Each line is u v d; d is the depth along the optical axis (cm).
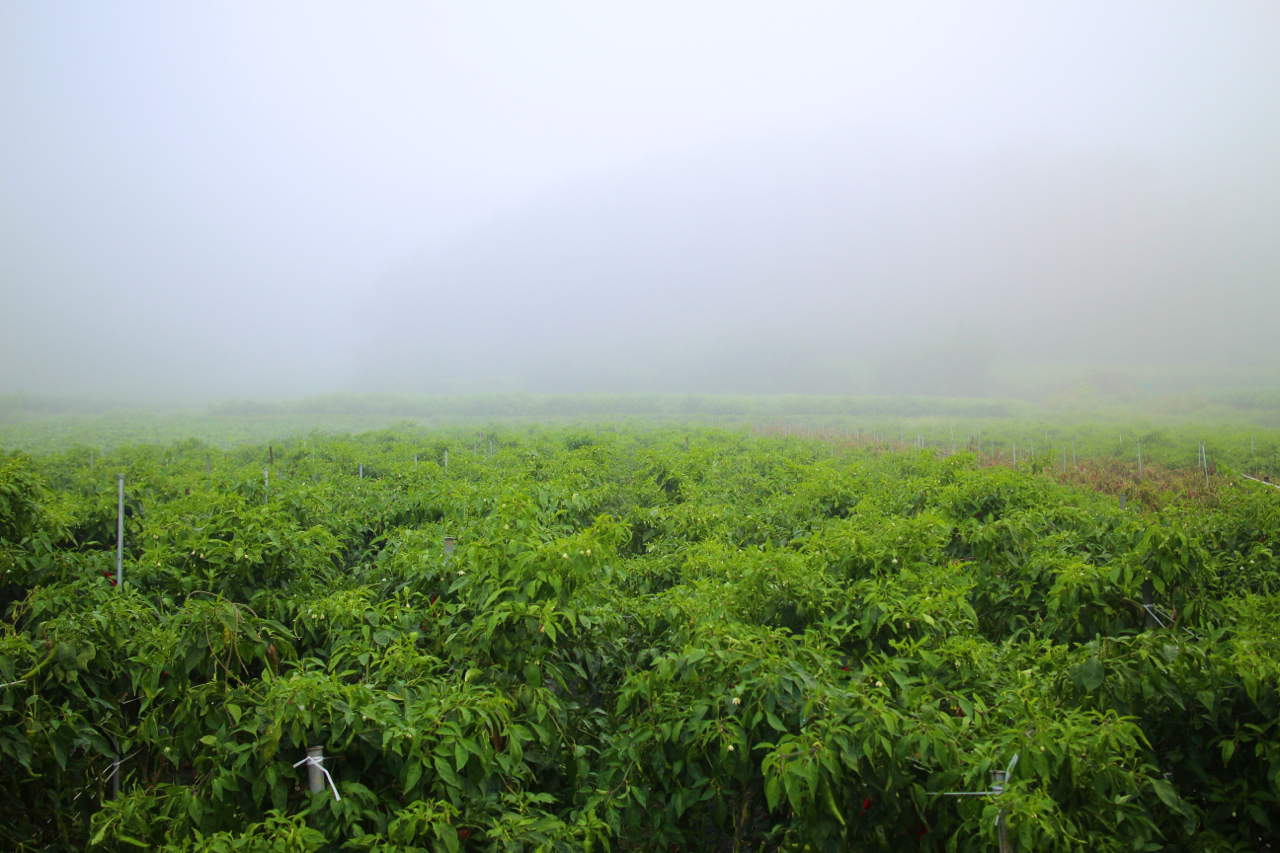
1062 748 420
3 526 824
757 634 556
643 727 556
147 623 646
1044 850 394
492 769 484
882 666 518
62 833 551
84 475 1773
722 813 509
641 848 556
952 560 818
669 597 730
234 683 607
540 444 2170
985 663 563
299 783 475
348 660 638
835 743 444
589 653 664
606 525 627
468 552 650
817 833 441
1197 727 505
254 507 910
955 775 442
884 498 1166
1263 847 491
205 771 491
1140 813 431
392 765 481
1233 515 1015
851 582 734
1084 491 1625
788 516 1173
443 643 639
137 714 662
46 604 672
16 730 506
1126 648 526
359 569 998
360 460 1983
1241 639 522
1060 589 676
